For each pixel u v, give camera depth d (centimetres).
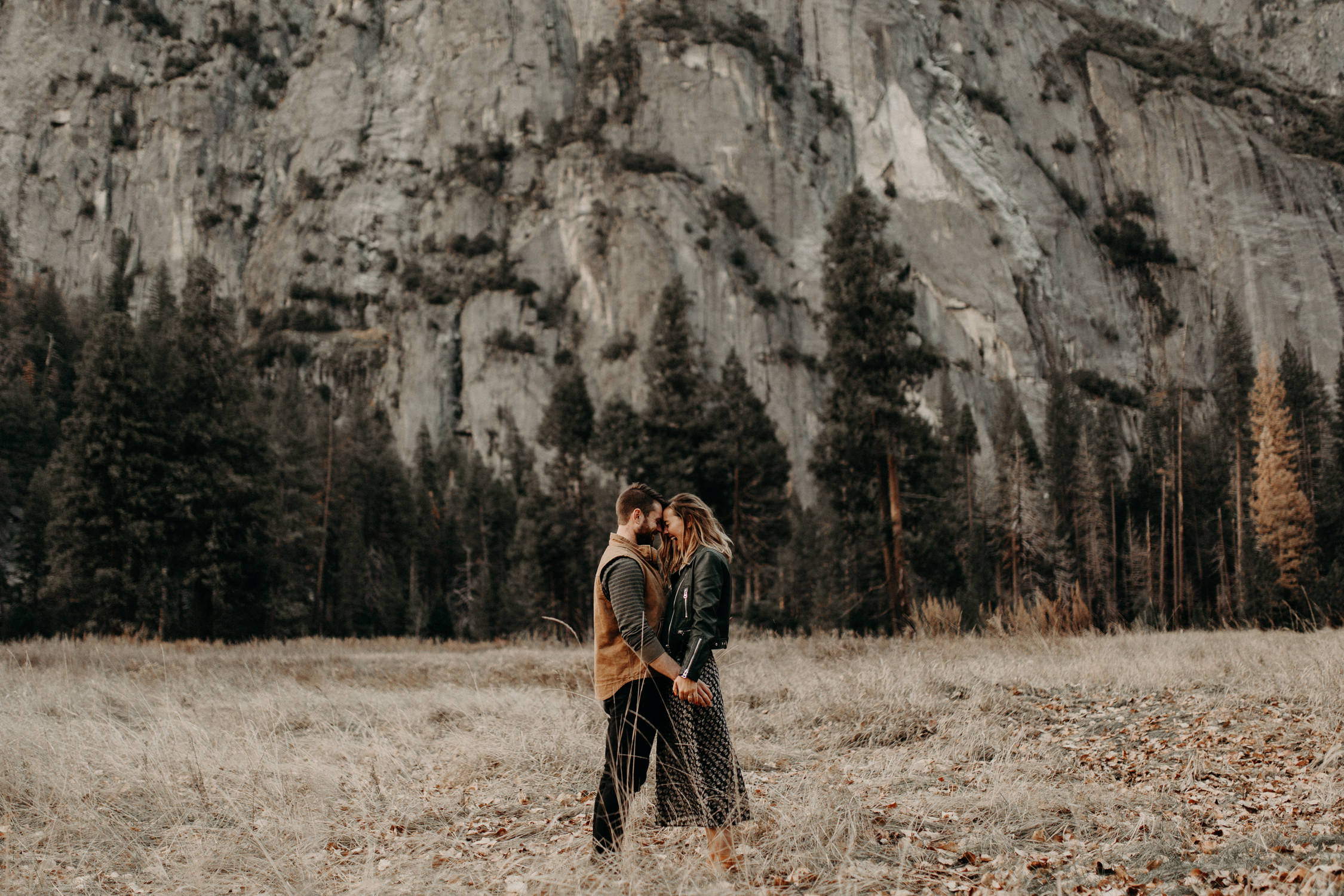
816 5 13762
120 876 411
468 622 5334
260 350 11862
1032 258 12212
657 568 427
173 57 14212
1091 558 5450
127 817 500
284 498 4356
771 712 839
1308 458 5512
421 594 6009
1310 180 13662
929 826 455
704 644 389
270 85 14362
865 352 2653
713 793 389
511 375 11156
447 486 8475
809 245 12044
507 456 10150
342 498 5400
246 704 928
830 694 862
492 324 11519
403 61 14162
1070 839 425
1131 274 13150
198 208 13362
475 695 958
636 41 13362
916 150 12756
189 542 3241
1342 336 12488
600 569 414
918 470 2970
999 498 5603
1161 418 6406
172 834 464
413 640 2742
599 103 13075
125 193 13388
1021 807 470
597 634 418
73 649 1736
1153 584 5500
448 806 529
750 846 412
